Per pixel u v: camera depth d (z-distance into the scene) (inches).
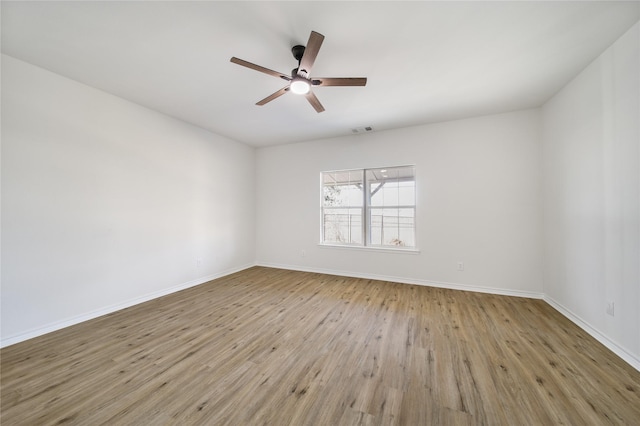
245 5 66.6
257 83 107.6
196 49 85.4
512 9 67.7
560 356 79.4
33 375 70.9
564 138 110.0
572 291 105.0
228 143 185.8
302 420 55.8
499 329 98.0
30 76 93.5
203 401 61.4
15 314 89.6
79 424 54.6
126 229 123.1
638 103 73.5
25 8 67.1
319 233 190.9
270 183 208.2
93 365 75.7
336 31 75.7
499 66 94.4
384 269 168.2
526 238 134.3
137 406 59.7
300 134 177.5
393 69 96.1
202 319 108.2
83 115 107.8
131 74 100.9
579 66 94.7
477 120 144.1
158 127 137.7
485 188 142.6
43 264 96.4
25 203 92.4
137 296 127.0
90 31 76.8
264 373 72.0
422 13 68.8
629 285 76.2
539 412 57.6
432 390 64.9
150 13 69.5
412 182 166.1
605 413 57.2
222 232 180.2
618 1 65.3
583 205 97.4
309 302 127.9
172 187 145.6
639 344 72.5
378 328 99.5
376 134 170.6
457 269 149.0
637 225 73.9
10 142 89.2
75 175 105.4
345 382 68.1
